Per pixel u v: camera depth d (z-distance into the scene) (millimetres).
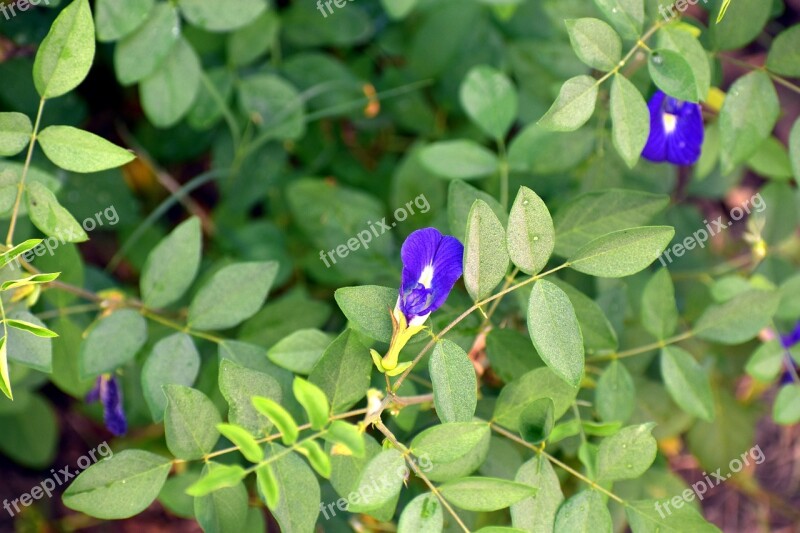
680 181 799
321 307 690
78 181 757
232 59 771
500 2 736
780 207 770
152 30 692
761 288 676
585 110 596
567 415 677
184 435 587
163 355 635
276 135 773
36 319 615
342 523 691
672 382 650
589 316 628
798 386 670
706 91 621
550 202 736
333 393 589
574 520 594
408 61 819
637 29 606
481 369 652
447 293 583
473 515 652
